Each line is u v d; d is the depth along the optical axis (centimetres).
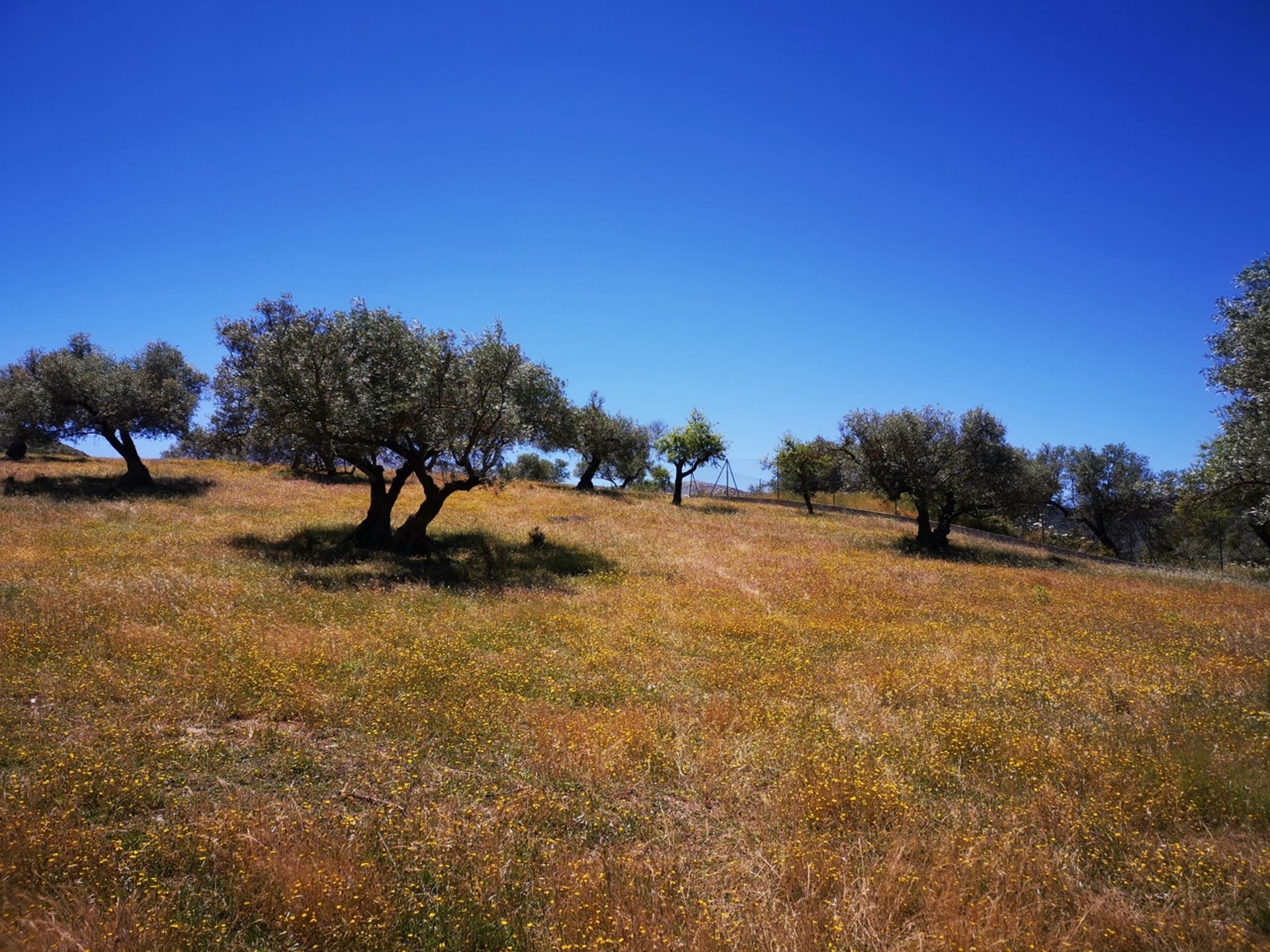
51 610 1045
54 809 502
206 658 871
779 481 5497
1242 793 619
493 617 1250
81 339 3288
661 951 393
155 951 371
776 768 682
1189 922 439
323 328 1867
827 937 416
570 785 624
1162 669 1059
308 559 1722
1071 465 4694
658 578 1802
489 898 440
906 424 2959
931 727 813
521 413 2039
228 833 486
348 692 809
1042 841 549
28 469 3272
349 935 399
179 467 3722
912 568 2289
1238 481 1423
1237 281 1403
